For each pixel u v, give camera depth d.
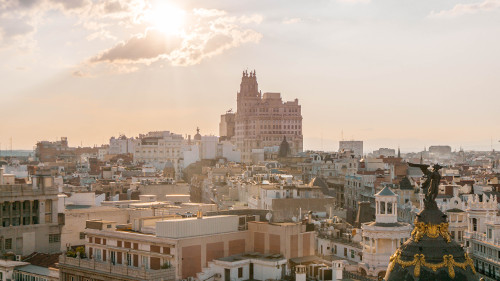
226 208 195.12
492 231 132.00
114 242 114.56
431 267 52.50
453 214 152.62
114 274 107.69
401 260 54.31
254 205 180.00
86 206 182.12
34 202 149.38
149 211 149.25
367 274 122.62
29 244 145.88
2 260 135.38
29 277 127.25
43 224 148.62
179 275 103.19
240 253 112.31
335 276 103.88
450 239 54.62
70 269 116.38
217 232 110.19
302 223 119.19
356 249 130.50
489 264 130.75
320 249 139.25
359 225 164.25
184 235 105.50
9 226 144.00
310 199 163.50
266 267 105.00
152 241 106.88
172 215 126.31
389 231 126.25
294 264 107.88
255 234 113.31
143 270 102.50
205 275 104.75
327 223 144.00
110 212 154.00
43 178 150.12
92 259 116.38
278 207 160.50
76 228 152.38
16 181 195.00
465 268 53.06
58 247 150.00
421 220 55.34
